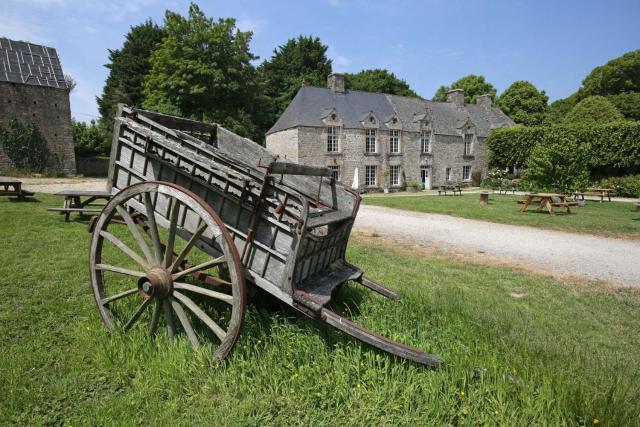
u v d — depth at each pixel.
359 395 2.97
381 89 53.91
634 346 4.13
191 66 31.86
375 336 3.20
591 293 6.05
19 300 4.66
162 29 45.16
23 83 30.11
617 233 12.10
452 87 64.44
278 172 3.35
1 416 2.64
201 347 3.40
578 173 21.80
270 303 4.09
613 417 2.68
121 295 3.77
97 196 10.41
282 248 3.41
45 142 31.19
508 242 10.38
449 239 10.65
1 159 29.58
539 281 6.62
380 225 13.00
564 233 12.09
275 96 51.38
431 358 3.18
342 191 4.81
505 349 3.67
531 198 16.88
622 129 29.72
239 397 2.96
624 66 53.19
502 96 58.34
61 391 2.96
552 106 66.25
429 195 29.03
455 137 41.34
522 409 2.82
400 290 5.41
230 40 34.09
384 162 37.00
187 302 3.44
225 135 5.14
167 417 2.68
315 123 33.31
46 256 6.51
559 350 3.79
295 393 2.99
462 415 2.81
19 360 3.30
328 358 3.37
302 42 53.16
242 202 3.54
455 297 5.24
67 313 4.33
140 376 3.12
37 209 11.46
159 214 3.98
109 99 45.75
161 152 3.87
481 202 21.05
